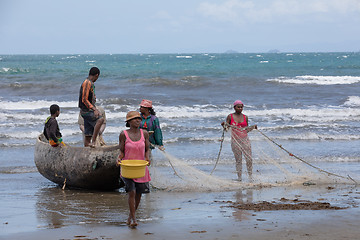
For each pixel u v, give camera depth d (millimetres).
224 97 45719
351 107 39188
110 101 41281
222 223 10055
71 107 37469
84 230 9727
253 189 14508
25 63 149000
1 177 17016
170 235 9164
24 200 13211
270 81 60469
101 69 95688
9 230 9781
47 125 15062
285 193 13773
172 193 14016
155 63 141750
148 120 14906
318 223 9914
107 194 14305
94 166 14172
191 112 35281
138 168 9789
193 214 11102
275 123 31250
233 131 16312
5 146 23312
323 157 20172
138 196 10516
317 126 29562
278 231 9305
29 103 39312
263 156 18734
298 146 23109
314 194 13562
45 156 15352
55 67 105812
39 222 10531
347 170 17500
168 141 24016
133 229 9727
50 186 15641
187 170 16703
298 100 43594
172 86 54719
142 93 48344
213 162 19516
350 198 12891
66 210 11875
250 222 10094
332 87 55031
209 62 153250
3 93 48000
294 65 121062
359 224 9828
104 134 26656
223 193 13938
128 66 114000
